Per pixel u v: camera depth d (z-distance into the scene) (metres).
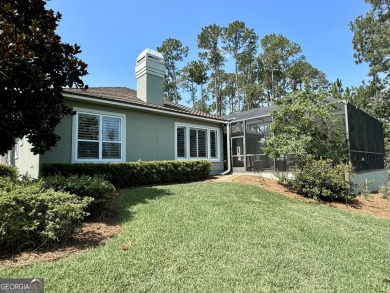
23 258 3.39
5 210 3.45
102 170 8.56
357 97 27.62
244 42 34.47
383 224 6.19
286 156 11.81
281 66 37.66
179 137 12.91
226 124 15.41
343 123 11.13
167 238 4.20
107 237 4.24
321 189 8.70
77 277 2.89
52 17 5.93
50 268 3.09
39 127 5.83
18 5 5.44
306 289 2.89
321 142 9.75
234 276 3.07
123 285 2.77
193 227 4.80
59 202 4.01
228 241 4.22
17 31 4.53
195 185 9.38
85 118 9.38
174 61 37.91
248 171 14.34
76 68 5.96
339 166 8.88
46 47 5.29
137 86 13.02
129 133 10.73
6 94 5.32
